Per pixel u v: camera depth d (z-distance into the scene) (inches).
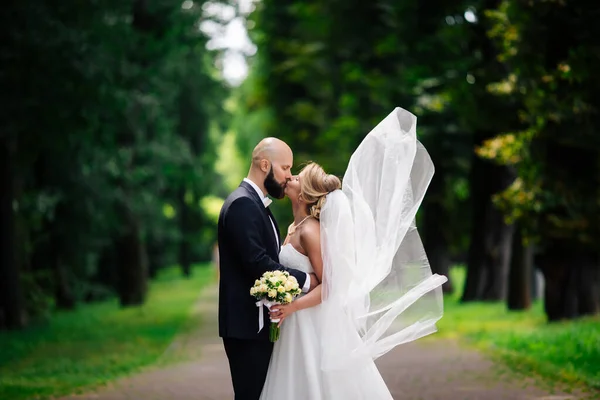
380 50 1074.7
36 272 1002.7
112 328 836.6
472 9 939.3
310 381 242.8
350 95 1188.5
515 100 701.9
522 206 644.7
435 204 1157.7
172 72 1131.9
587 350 458.3
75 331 804.6
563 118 600.1
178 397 406.6
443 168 1049.5
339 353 242.1
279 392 245.8
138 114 1018.1
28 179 948.6
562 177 639.1
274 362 249.4
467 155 1007.0
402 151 255.1
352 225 247.3
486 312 836.0
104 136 790.5
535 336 549.6
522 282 837.2
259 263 240.8
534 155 645.3
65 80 663.8
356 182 254.5
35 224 1034.1
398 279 250.4
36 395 413.1
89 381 464.4
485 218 971.9
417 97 967.0
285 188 253.3
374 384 246.5
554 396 365.1
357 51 1159.6
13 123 661.9
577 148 641.0
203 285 1781.5
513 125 717.3
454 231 1173.7
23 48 652.7
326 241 245.6
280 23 1540.4
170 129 1309.1
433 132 974.4
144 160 1211.9
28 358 591.5
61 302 1147.3
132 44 770.2
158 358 579.8
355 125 1180.5
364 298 245.6
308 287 244.4
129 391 428.1
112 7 732.0
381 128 257.9
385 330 246.7
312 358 244.5
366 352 243.1
